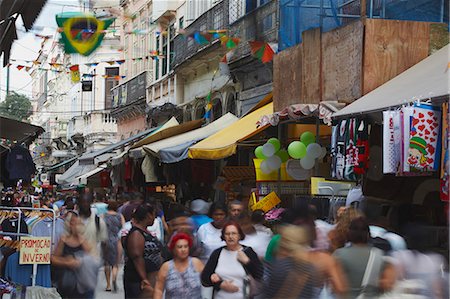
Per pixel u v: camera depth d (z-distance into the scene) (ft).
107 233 28.89
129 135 92.12
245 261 17.81
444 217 25.09
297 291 15.88
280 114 32.89
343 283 16.02
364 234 16.39
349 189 29.43
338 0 37.68
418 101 22.77
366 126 26.78
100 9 27.32
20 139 51.93
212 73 59.16
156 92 76.89
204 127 52.60
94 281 24.00
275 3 43.57
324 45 33.35
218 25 52.60
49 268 26.03
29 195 67.00
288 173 33.81
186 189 51.70
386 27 30.25
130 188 61.67
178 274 18.56
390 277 16.26
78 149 120.67
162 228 27.76
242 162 47.57
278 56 38.22
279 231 16.70
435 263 17.10
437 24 30.71
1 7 26.18
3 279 25.84
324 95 33.22
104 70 95.30
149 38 71.26
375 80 30.07
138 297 21.66
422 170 22.97
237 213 21.57
